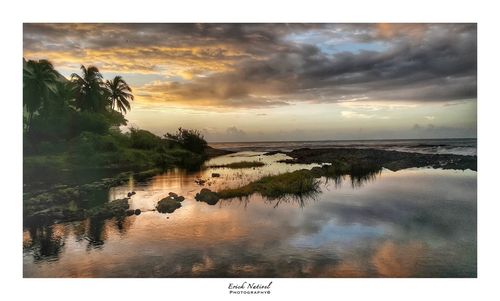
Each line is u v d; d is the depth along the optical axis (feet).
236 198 40.78
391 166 59.57
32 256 27.78
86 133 60.03
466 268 26.58
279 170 58.13
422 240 29.60
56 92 60.70
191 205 37.93
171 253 27.68
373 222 33.19
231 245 28.73
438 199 39.78
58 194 40.11
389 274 26.02
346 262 26.73
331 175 54.65
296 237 29.96
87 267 26.61
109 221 33.32
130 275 26.17
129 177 52.75
